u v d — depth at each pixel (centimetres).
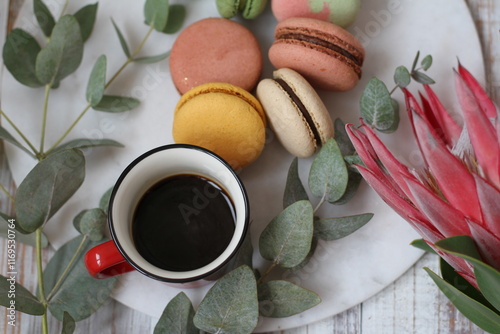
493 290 26
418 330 36
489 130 24
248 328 33
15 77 38
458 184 25
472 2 40
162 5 38
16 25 39
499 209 24
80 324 37
